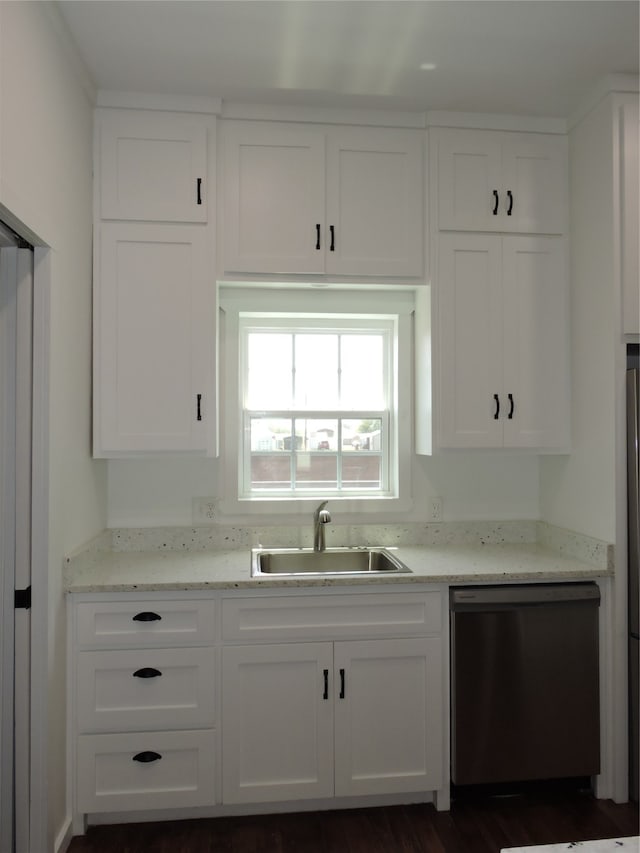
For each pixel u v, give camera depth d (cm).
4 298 188
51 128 192
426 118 258
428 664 227
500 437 261
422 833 214
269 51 216
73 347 218
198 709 218
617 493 234
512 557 260
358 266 256
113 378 242
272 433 296
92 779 213
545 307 264
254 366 296
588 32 207
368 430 300
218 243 250
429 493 291
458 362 260
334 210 255
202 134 246
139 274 244
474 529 291
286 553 270
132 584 214
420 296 277
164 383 245
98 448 241
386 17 198
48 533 192
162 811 221
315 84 238
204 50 215
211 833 214
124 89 240
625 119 233
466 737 226
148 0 188
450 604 229
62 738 207
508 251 262
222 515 280
